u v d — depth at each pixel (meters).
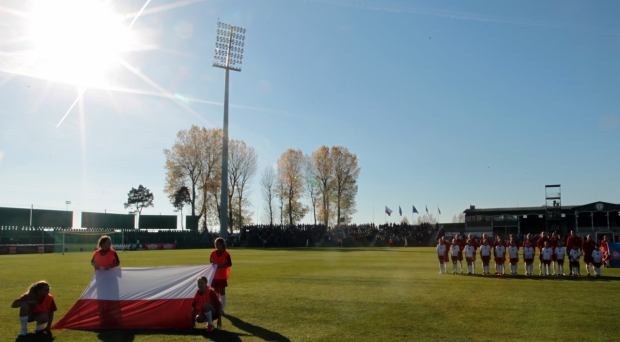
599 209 62.00
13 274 22.06
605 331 9.55
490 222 69.00
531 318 10.81
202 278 9.99
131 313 10.27
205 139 71.81
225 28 50.72
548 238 23.02
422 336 9.14
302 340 8.90
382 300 13.48
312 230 71.06
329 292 15.20
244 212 78.00
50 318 9.92
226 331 9.72
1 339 9.20
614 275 21.80
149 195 96.25
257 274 21.42
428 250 51.97
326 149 78.56
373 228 72.25
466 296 14.27
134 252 51.97
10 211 61.50
